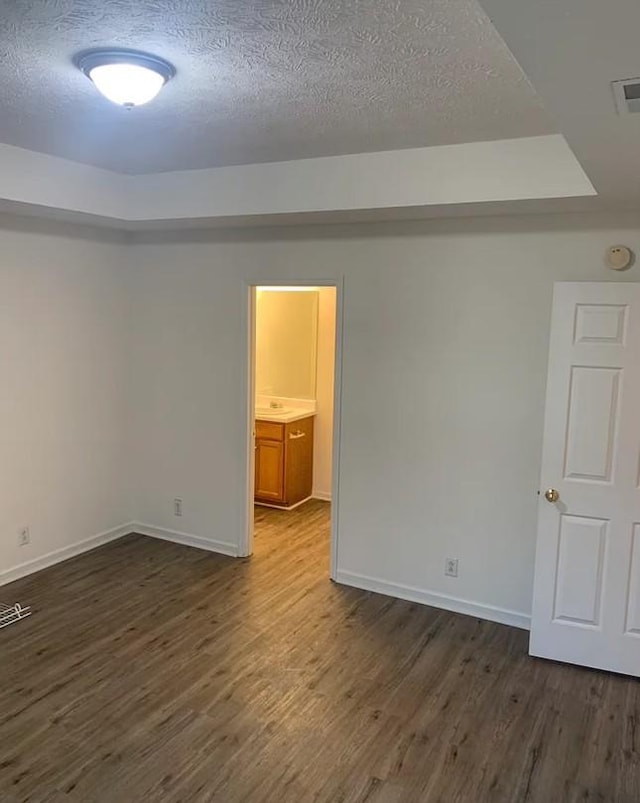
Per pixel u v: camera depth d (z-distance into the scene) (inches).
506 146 118.6
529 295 142.1
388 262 156.0
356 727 114.2
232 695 122.7
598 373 129.0
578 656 135.6
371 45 74.9
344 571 172.6
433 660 136.9
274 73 84.9
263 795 97.7
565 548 134.5
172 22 69.4
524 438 146.3
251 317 178.7
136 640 141.9
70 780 99.8
